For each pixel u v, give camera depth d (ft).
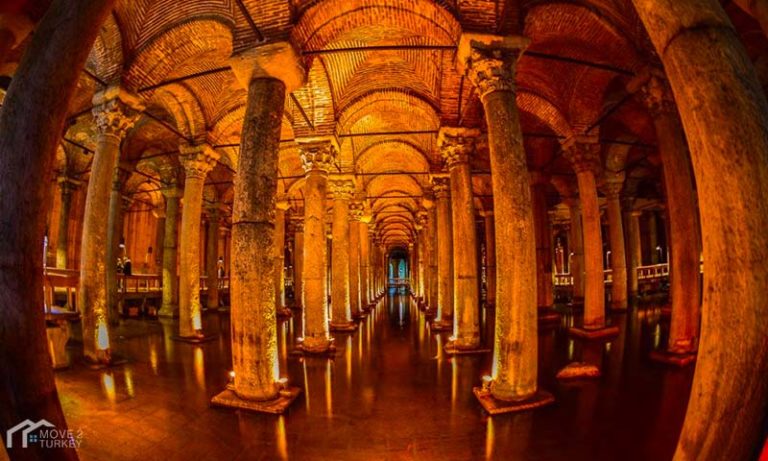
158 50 28.17
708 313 7.13
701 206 7.41
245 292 19.22
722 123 7.08
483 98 20.80
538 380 22.47
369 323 52.39
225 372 25.61
